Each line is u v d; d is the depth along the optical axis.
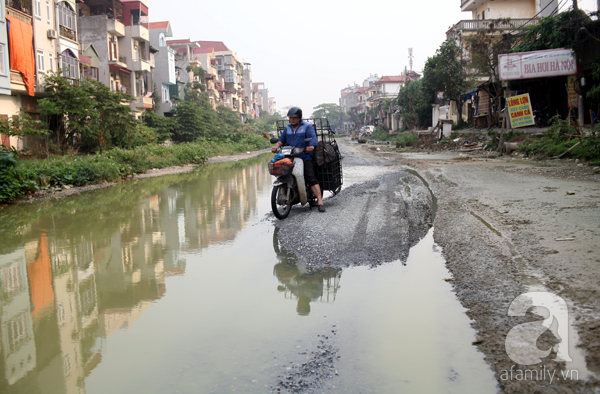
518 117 20.16
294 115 7.30
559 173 10.96
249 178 15.22
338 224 6.25
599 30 18.66
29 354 2.93
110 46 32.09
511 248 4.66
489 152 20.94
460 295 3.60
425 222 6.48
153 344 3.02
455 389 2.36
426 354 2.73
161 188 12.62
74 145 23.09
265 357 2.79
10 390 2.50
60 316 3.56
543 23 21.23
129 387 2.51
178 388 2.48
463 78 33.72
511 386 2.35
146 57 36.72
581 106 19.50
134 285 4.26
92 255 5.39
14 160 10.80
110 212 8.57
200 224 7.14
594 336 2.71
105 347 3.00
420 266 4.43
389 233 5.65
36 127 19.80
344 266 4.55
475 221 6.05
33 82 20.47
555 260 4.10
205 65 66.31
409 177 12.32
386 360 2.68
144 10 35.91
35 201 10.59
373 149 31.81
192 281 4.32
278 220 7.09
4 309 3.73
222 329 3.21
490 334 2.91
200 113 43.84
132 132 24.45
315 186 7.52
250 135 47.62
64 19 23.38
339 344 2.91
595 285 3.44
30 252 5.59
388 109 67.75
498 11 36.94
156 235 6.42
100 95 22.97
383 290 3.84
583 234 4.89
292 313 3.45
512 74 20.56
